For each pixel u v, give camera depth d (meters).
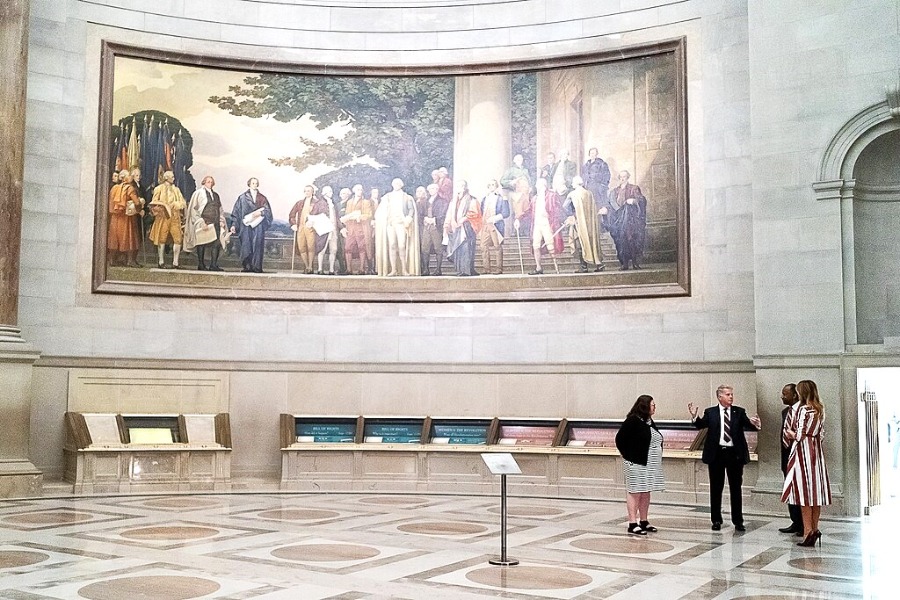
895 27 13.05
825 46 13.52
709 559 9.20
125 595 7.21
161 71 16.92
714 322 15.41
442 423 16.14
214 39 17.12
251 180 17.17
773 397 13.48
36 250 15.81
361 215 17.30
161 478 15.11
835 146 13.34
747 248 15.29
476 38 17.23
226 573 8.12
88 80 16.42
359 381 16.81
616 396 15.88
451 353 16.78
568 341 16.33
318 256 17.22
